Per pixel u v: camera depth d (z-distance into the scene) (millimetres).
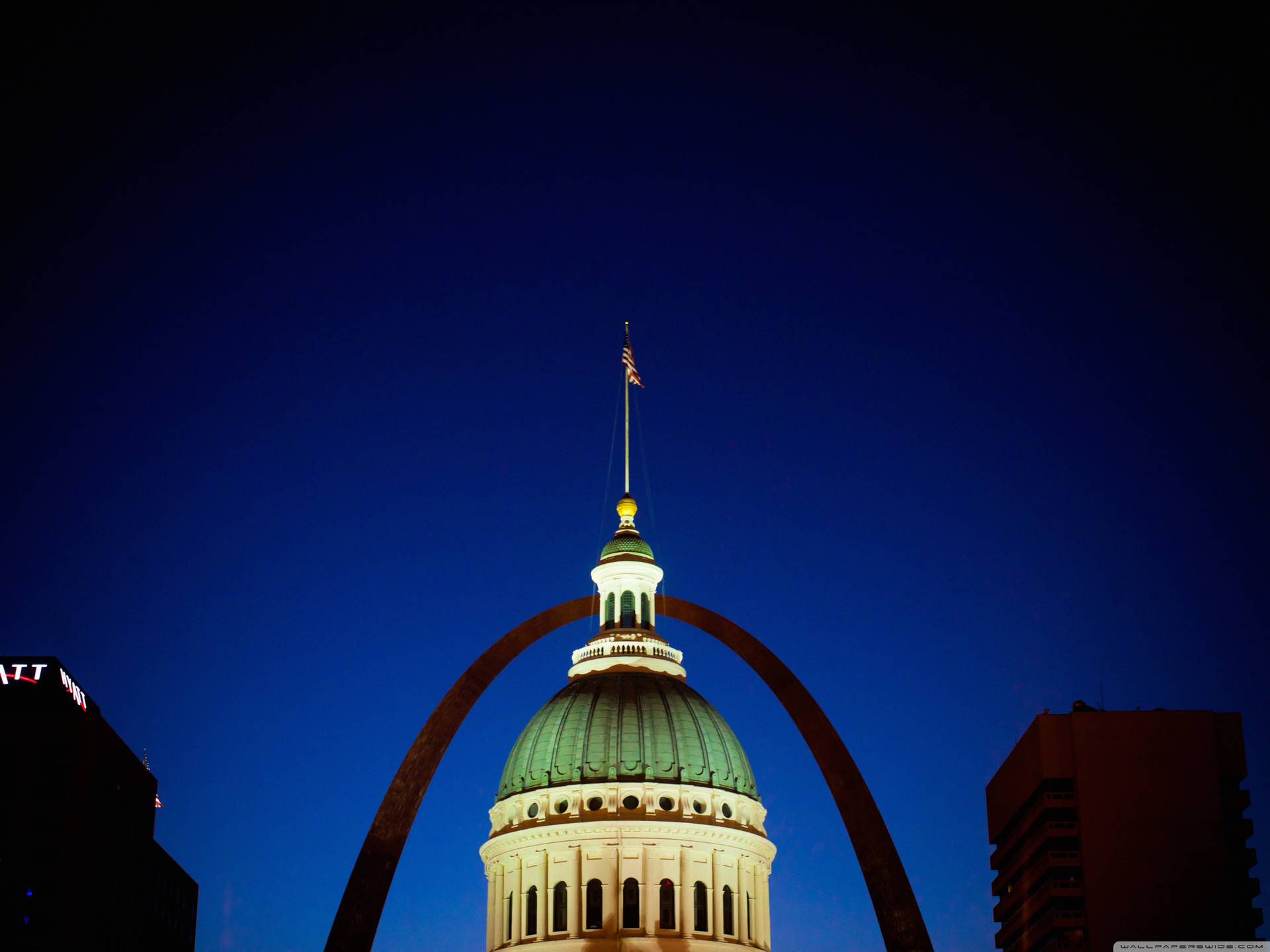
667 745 144750
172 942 157000
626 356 155375
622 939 137375
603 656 153000
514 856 144500
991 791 161500
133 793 142375
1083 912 134875
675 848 141250
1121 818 136500
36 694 128875
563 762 145125
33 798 126438
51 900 124062
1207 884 134625
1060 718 139875
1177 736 138375
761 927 145125
